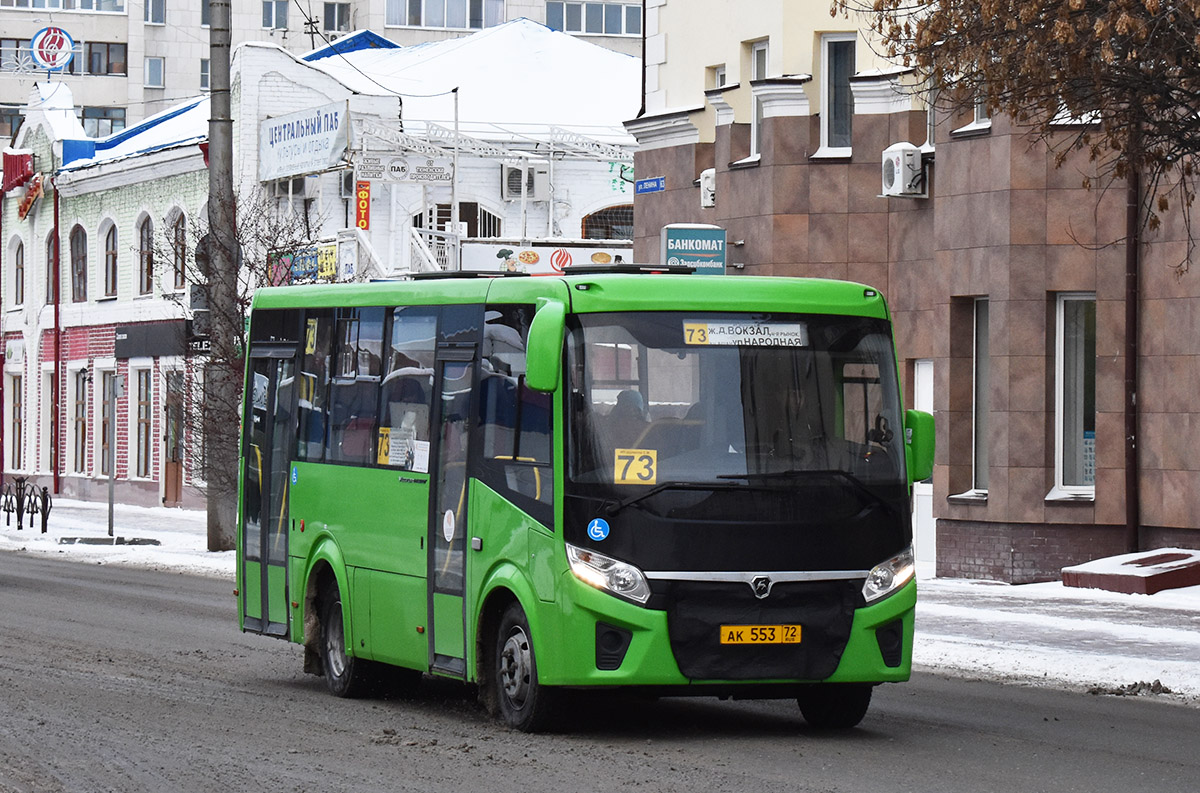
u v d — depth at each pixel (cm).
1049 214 2753
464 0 9869
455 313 1526
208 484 3662
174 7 9956
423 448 1548
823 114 3117
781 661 1348
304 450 1778
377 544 1614
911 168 2947
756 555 1349
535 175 5056
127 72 9894
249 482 1909
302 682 1788
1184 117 1777
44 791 1167
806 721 1477
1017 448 2770
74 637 2142
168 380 3897
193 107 6581
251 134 5056
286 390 1836
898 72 2967
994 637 2042
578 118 5372
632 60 5900
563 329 1360
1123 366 2714
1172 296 2658
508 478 1416
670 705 1609
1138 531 2702
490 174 5066
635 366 1370
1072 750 1335
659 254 3494
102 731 1422
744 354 1387
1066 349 2784
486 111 5309
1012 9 1722
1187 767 1264
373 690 1669
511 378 1428
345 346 1720
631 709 1575
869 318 1427
